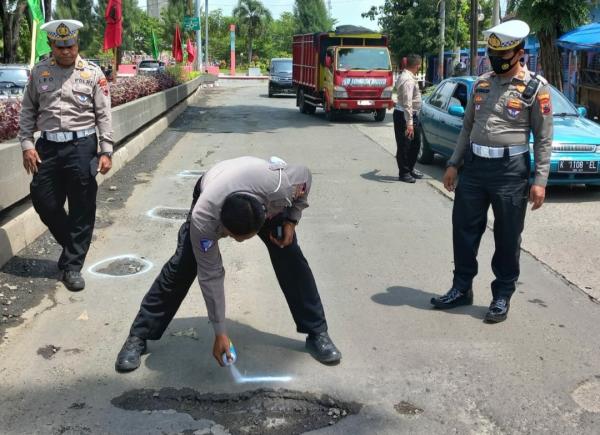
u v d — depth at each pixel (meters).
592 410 3.36
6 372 3.68
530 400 3.45
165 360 3.84
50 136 4.79
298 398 3.46
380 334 4.24
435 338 4.19
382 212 7.53
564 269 5.58
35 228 6.04
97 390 3.51
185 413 3.32
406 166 9.22
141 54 72.88
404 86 8.80
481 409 3.36
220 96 28.92
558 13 13.40
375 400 3.45
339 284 5.16
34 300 4.69
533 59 19.94
